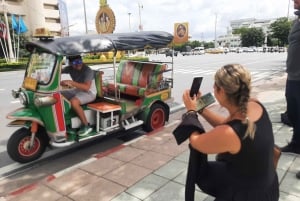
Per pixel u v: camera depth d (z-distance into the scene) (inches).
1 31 1054.4
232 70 65.2
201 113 85.6
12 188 153.4
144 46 213.2
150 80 234.1
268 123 68.6
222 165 77.2
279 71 670.5
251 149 64.7
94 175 150.7
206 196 122.3
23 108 181.6
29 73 189.8
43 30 181.0
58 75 171.9
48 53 178.2
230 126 64.9
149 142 196.2
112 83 250.8
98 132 197.3
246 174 68.1
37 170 173.8
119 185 139.3
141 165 160.1
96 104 202.2
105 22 654.5
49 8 2320.4
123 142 218.1
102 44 187.5
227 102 67.1
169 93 251.0
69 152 199.9
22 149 177.3
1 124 267.9
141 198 127.0
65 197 131.5
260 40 3624.5
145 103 228.7
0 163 184.1
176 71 732.0
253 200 70.3
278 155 79.2
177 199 125.0
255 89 386.9
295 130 153.6
